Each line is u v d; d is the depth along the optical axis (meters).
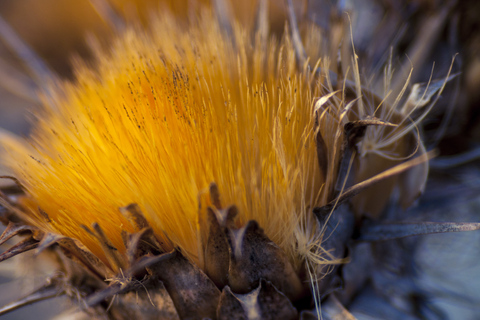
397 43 0.22
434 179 0.23
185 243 0.19
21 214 0.19
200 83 0.19
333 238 0.19
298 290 0.19
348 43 0.21
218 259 0.18
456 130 0.23
